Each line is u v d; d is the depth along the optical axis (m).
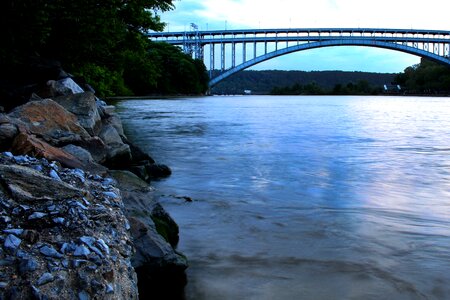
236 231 5.76
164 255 4.19
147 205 5.36
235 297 3.98
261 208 6.92
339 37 100.81
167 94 90.44
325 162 11.73
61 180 4.50
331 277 4.37
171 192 7.96
